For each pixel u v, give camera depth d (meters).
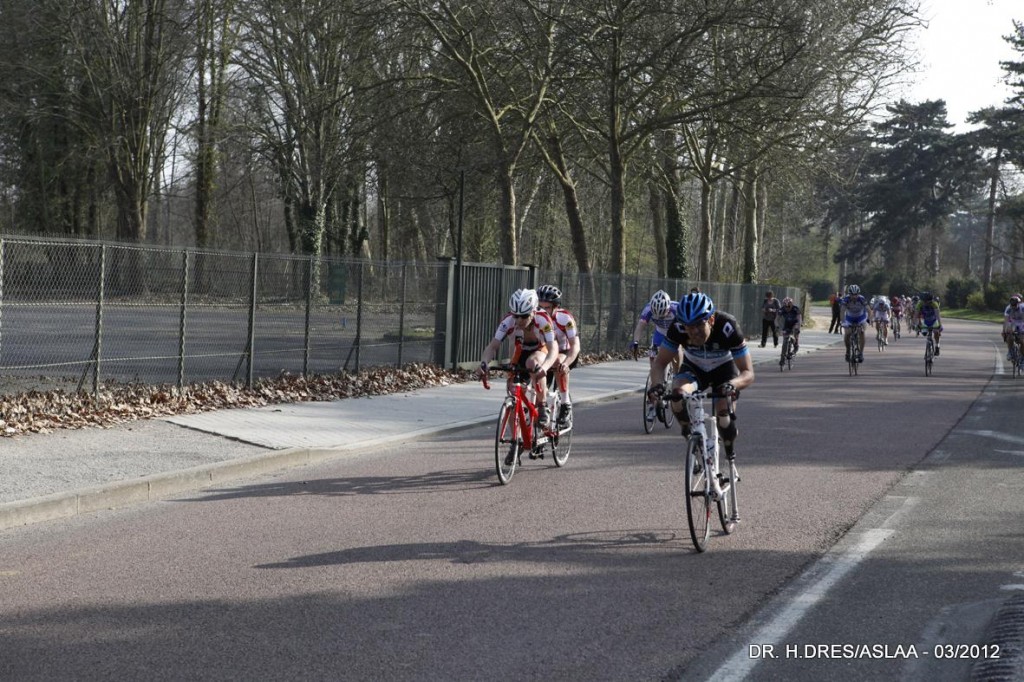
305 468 11.63
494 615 6.14
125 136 46.41
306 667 5.23
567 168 41.47
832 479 11.12
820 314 96.38
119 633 5.73
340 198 52.56
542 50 32.94
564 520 8.90
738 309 48.34
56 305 15.27
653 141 42.97
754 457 12.63
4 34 42.94
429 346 22.00
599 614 6.19
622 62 34.03
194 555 7.52
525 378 11.23
